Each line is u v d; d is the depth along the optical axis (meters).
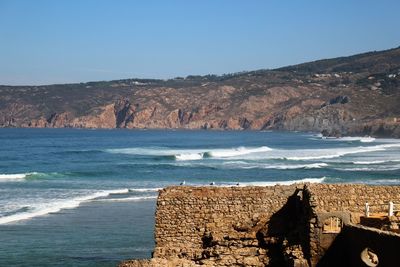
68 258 39.16
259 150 166.88
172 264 25.78
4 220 52.41
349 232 24.53
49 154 158.25
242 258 25.94
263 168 108.56
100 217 54.84
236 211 28.73
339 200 26.69
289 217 28.45
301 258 24.98
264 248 26.80
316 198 26.34
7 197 69.19
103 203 64.12
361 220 25.69
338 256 24.95
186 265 25.64
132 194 72.19
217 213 28.70
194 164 118.38
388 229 24.06
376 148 178.50
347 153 153.50
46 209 59.00
